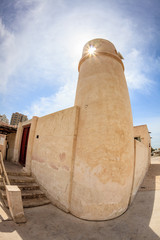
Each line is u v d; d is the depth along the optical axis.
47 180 5.46
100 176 3.89
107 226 3.49
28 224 3.38
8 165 8.21
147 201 5.26
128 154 4.50
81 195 3.99
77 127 4.82
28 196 4.99
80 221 3.72
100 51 5.57
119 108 4.61
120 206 4.05
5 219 3.36
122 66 6.10
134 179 5.32
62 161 4.88
